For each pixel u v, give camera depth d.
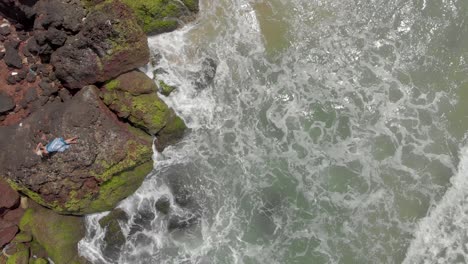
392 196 15.65
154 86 14.90
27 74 14.84
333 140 16.20
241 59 16.53
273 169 15.97
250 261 15.08
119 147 14.18
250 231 15.43
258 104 16.42
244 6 16.66
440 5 16.67
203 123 16.11
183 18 16.09
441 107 16.47
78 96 14.30
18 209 14.75
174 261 15.13
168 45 16.14
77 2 14.33
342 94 16.52
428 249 15.10
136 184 15.16
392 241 15.19
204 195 15.73
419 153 16.08
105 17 13.40
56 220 14.56
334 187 15.79
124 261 15.12
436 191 15.72
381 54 16.77
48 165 13.84
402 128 16.27
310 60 16.69
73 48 13.95
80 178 14.03
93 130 14.03
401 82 16.61
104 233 15.11
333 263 15.01
